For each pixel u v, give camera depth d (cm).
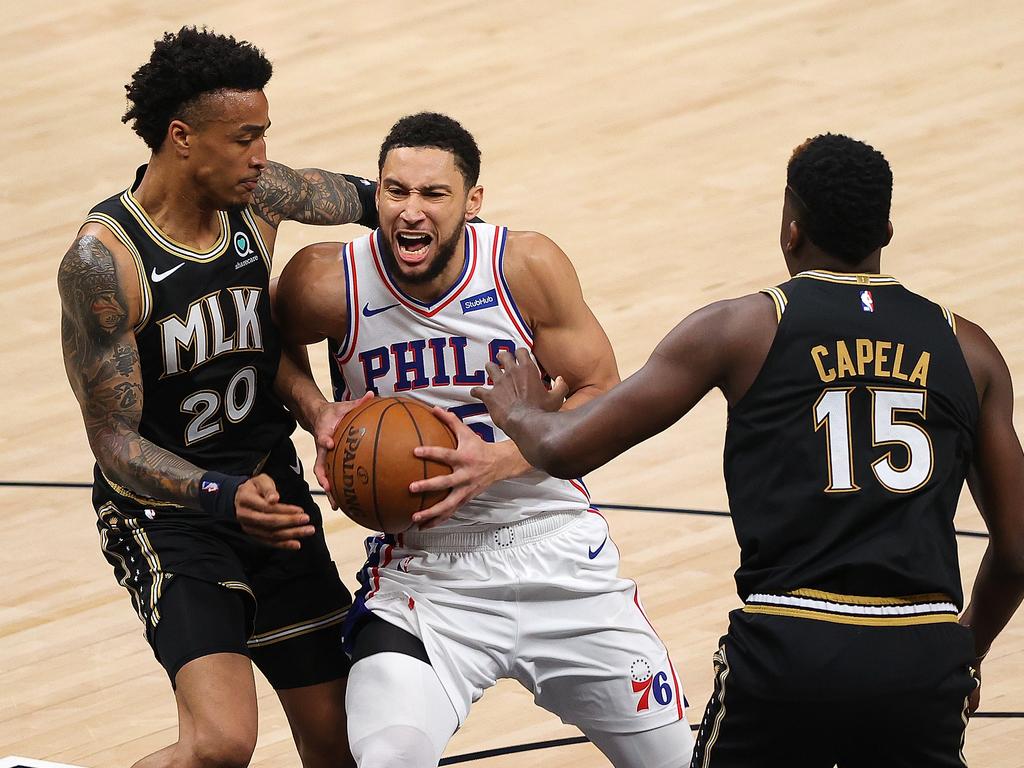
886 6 3869
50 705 1750
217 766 1201
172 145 1230
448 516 1243
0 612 1952
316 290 1306
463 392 1295
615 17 3947
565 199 3073
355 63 3781
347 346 1309
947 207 2938
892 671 1034
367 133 3400
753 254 2809
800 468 1061
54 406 2508
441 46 3850
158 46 1222
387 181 1241
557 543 1306
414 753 1218
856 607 1045
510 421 1147
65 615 1941
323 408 1295
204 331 1276
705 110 3406
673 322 2583
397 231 1240
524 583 1293
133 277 1240
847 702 1036
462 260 1284
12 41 4075
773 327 1080
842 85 3472
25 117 3647
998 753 1555
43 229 3130
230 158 1227
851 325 1079
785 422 1067
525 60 3728
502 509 1299
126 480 1253
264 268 1319
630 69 3641
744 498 1083
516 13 4019
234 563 1311
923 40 3666
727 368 1087
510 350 1294
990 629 1170
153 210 1260
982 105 3334
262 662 1371
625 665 1311
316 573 1372
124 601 1970
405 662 1259
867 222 1098
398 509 1233
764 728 1065
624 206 3030
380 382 1309
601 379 1320
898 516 1054
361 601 1312
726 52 3688
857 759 1073
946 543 1072
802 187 1111
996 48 3597
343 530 2122
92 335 1235
